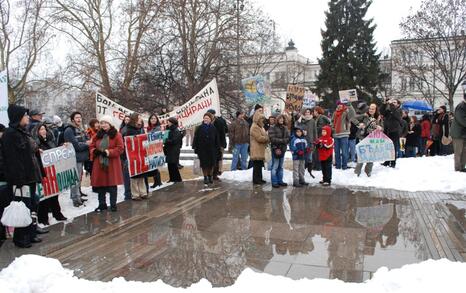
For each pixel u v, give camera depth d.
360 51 46.38
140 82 22.36
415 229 6.73
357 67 45.47
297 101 13.70
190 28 22.64
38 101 37.41
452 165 11.23
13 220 5.77
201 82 21.83
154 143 10.02
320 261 5.43
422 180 10.25
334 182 10.76
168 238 6.50
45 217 7.44
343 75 45.16
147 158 9.59
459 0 28.67
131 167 9.09
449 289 3.90
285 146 10.34
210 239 6.41
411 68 34.19
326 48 47.56
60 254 5.82
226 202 8.88
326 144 10.43
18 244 6.15
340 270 5.11
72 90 26.92
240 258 5.58
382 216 7.54
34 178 6.21
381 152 10.78
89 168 10.80
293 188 10.23
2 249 6.07
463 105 10.48
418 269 4.41
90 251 5.93
